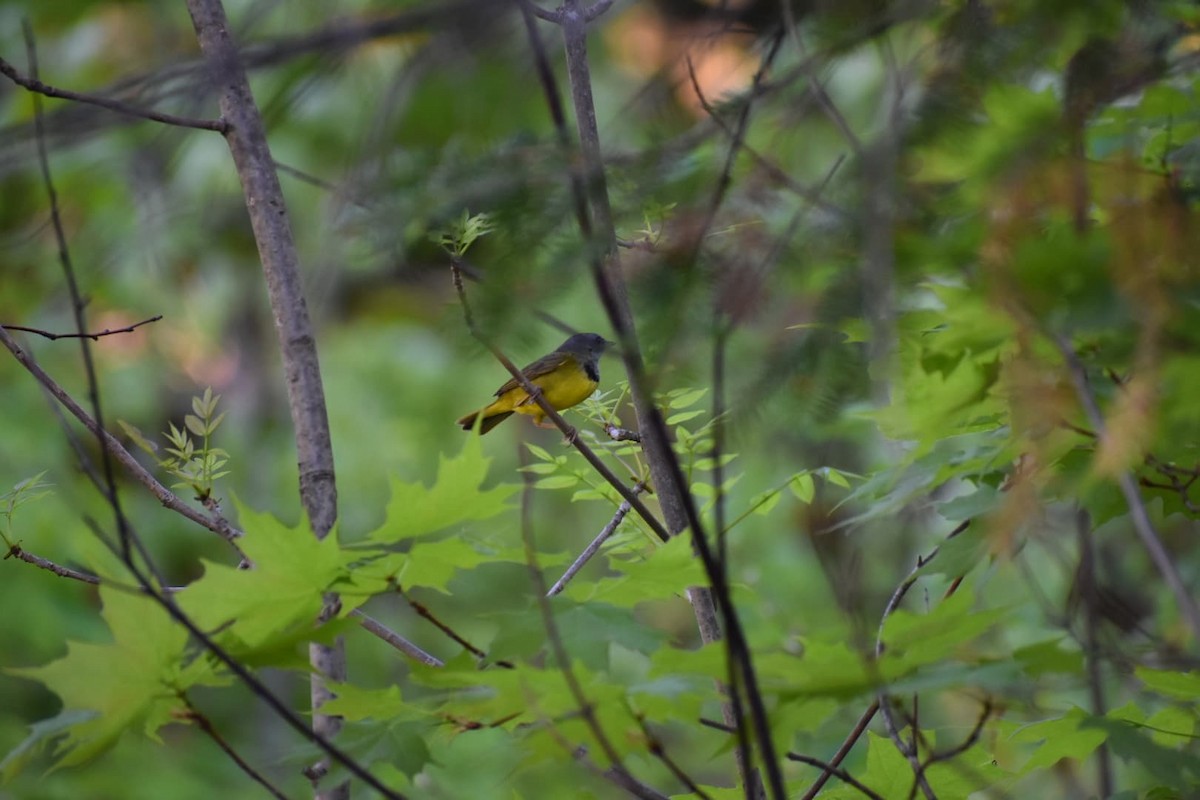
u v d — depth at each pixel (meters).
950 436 5.57
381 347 19.81
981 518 5.26
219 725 17.30
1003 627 7.93
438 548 4.55
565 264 3.88
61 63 17.55
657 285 3.84
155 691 4.55
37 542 16.02
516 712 4.51
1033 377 4.27
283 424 20.41
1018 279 3.66
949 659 4.52
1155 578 9.37
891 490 5.50
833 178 3.66
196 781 16.06
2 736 15.21
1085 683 4.63
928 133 3.61
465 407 19.86
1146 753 4.78
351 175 3.95
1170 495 5.34
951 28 3.70
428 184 3.89
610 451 7.00
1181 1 4.16
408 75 3.88
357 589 4.65
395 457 19.36
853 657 4.10
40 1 17.73
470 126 4.00
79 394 18.38
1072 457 5.01
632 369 4.00
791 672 4.15
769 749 3.86
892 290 3.44
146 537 17.77
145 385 19.31
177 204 7.12
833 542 5.97
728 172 3.79
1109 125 4.67
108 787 15.44
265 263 6.57
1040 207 3.68
